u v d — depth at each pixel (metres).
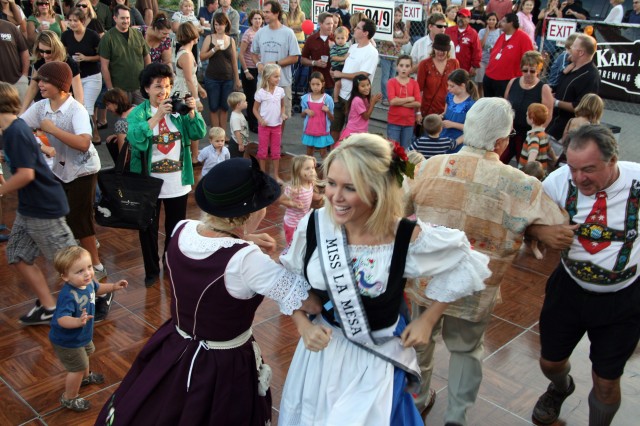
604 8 11.74
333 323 2.40
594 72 6.93
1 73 7.61
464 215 3.01
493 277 3.02
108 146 5.77
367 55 8.24
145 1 11.40
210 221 2.55
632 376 4.13
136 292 5.02
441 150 6.29
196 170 8.05
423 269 2.30
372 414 2.29
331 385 2.37
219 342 2.53
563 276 3.21
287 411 2.51
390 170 2.22
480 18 11.24
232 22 11.24
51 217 4.25
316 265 2.35
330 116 8.00
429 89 7.84
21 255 4.31
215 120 8.99
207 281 2.44
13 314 4.68
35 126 4.73
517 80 7.05
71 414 3.64
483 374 4.11
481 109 2.98
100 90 8.48
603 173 2.77
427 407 3.73
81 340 3.56
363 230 2.30
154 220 5.00
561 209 3.00
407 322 2.49
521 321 4.78
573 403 3.84
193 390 2.48
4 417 3.60
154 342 2.64
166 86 4.86
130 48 8.23
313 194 5.53
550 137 6.91
